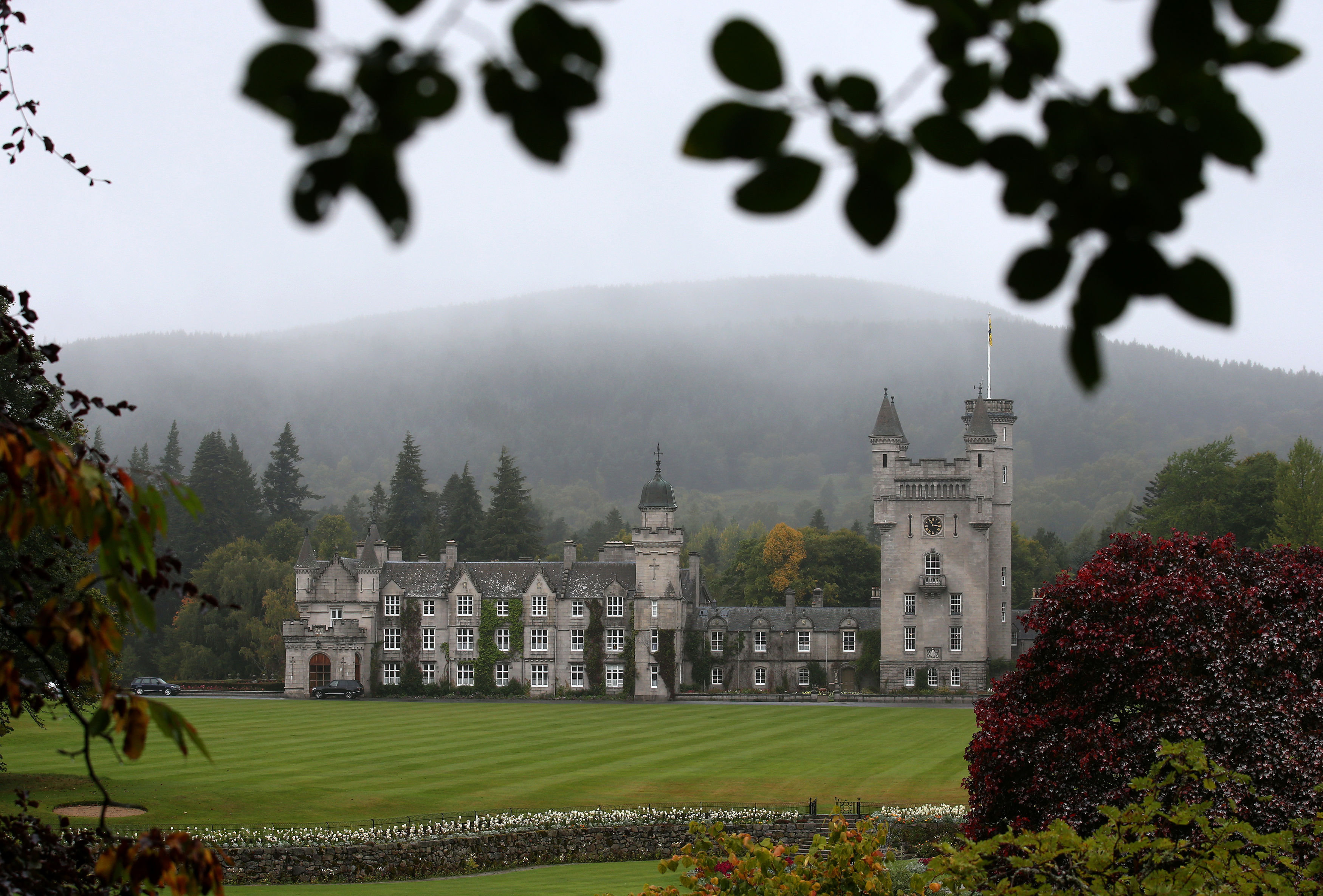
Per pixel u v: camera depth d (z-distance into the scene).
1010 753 33.78
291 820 46.78
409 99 3.63
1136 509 171.75
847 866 21.17
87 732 8.23
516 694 125.06
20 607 36.66
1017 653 131.50
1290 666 32.75
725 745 72.00
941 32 3.95
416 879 42.22
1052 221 4.08
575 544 132.12
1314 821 18.28
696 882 22.36
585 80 3.74
